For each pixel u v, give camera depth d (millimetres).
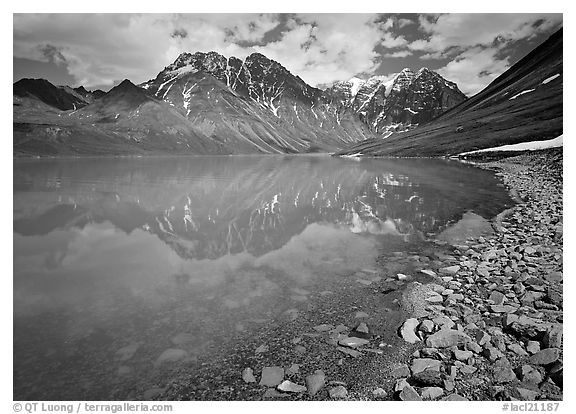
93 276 15664
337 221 25781
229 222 25750
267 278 15328
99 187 44781
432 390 8242
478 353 9547
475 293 13203
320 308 12445
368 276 15352
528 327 10133
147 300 13266
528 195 33031
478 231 21844
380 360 9523
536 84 151625
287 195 38250
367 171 71938
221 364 9391
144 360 9570
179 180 54594
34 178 55281
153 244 20703
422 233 22016
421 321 11352
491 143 107562
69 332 10977
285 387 8477
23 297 13531
